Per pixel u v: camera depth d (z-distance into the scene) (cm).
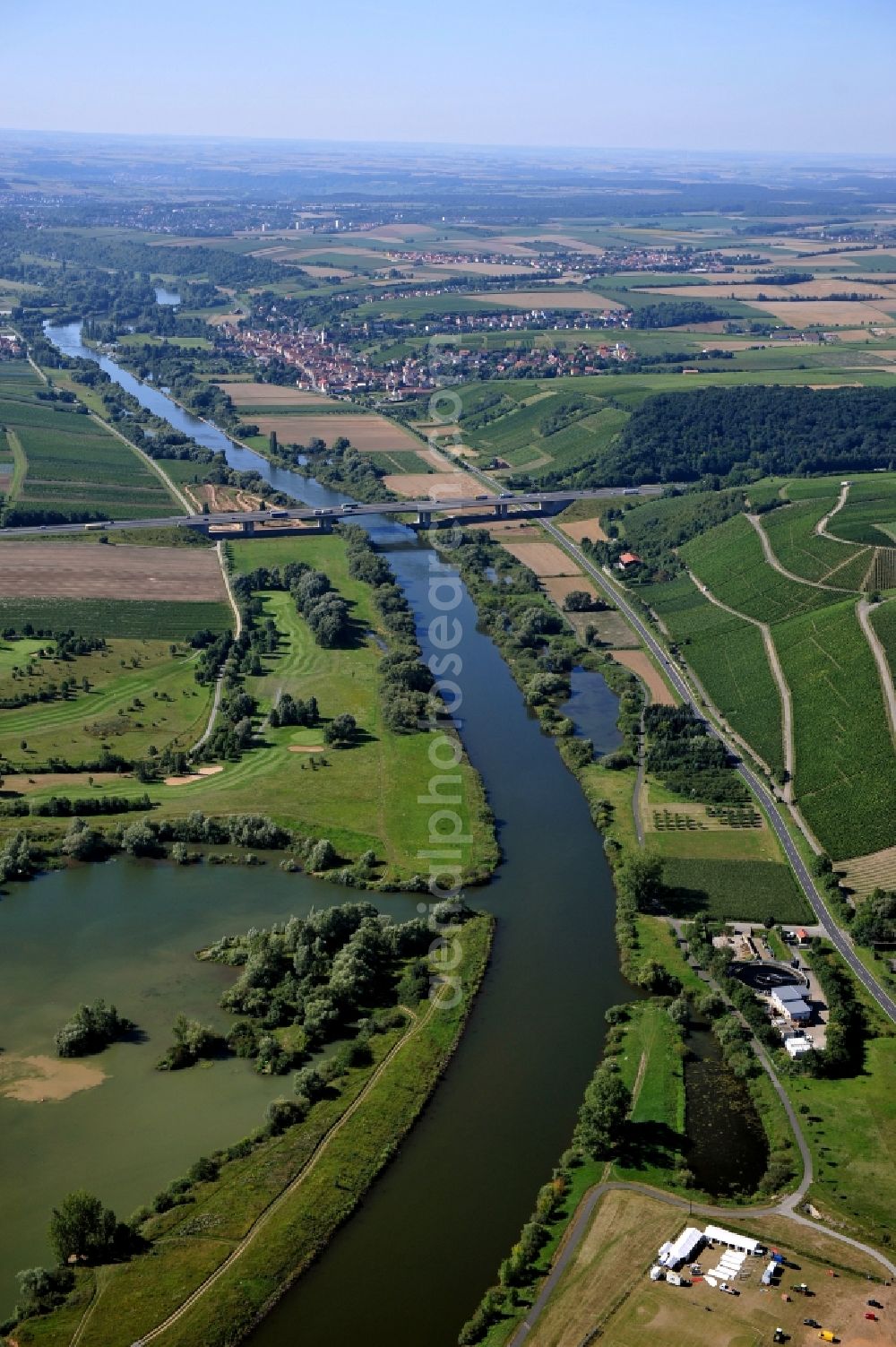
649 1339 19300
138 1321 19838
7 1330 19662
